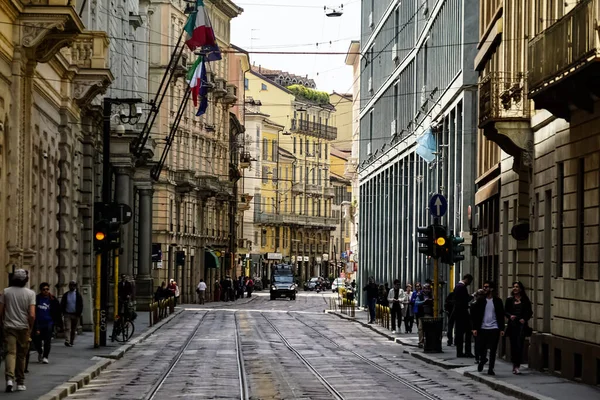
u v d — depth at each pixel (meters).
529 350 37.88
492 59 49.72
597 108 31.08
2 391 27.70
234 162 147.12
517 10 42.06
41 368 34.94
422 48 76.88
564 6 35.28
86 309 56.28
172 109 109.69
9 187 37.91
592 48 27.42
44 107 45.97
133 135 71.12
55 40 39.72
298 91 198.88
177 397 28.67
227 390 30.48
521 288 35.38
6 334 27.77
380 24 97.69
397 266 87.56
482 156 56.41
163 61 106.62
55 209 50.28
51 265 49.38
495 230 49.44
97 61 52.28
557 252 35.44
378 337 58.62
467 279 42.94
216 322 73.50
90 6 55.84
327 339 56.12
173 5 108.06
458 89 60.12
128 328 51.47
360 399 28.59
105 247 44.16
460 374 36.56
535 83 32.19
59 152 51.03
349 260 151.75
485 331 35.06
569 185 34.06
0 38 35.66
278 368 38.06
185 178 111.81
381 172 97.44
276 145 188.38
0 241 36.69
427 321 44.97
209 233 129.62
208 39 61.69
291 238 196.88
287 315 87.06
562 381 32.56
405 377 35.22
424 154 67.94
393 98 90.44
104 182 44.50
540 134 38.56
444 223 65.62
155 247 90.50
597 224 31.31
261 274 186.12
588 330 31.72
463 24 59.25
